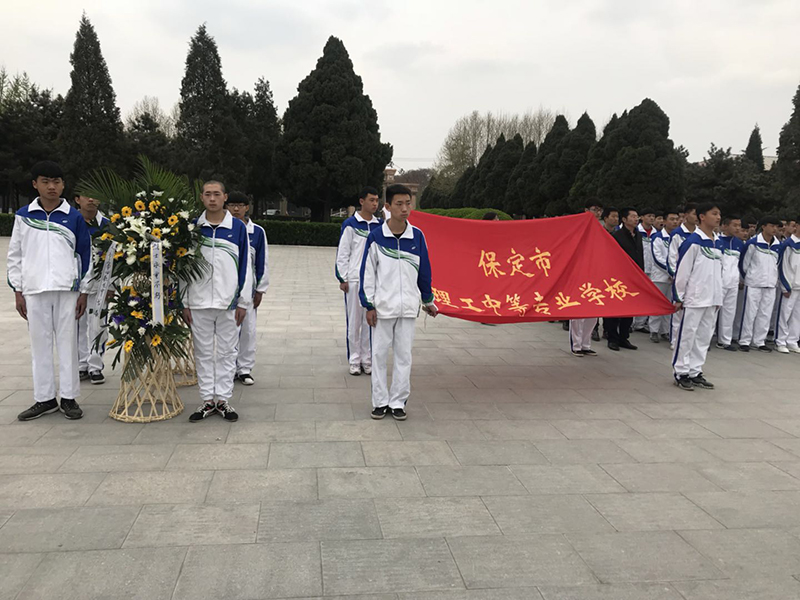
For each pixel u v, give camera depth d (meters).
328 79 27.69
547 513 3.08
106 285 4.11
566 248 5.69
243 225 4.25
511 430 4.32
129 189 4.15
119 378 5.32
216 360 4.29
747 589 2.48
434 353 6.88
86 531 2.73
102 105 27.80
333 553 2.63
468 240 5.66
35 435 3.89
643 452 3.98
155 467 3.45
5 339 6.57
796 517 3.13
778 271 7.61
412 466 3.61
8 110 26.44
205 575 2.43
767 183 22.80
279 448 3.80
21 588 2.30
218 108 28.84
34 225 4.05
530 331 8.49
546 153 29.86
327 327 8.08
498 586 2.43
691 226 5.90
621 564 2.63
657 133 21.61
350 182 27.75
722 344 7.79
